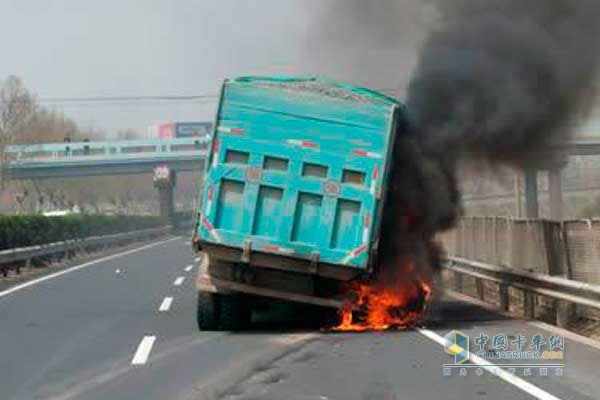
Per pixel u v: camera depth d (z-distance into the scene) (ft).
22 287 123.75
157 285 126.72
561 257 86.94
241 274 71.00
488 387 50.60
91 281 134.41
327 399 47.37
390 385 51.16
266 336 71.92
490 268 94.22
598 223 77.51
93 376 55.42
